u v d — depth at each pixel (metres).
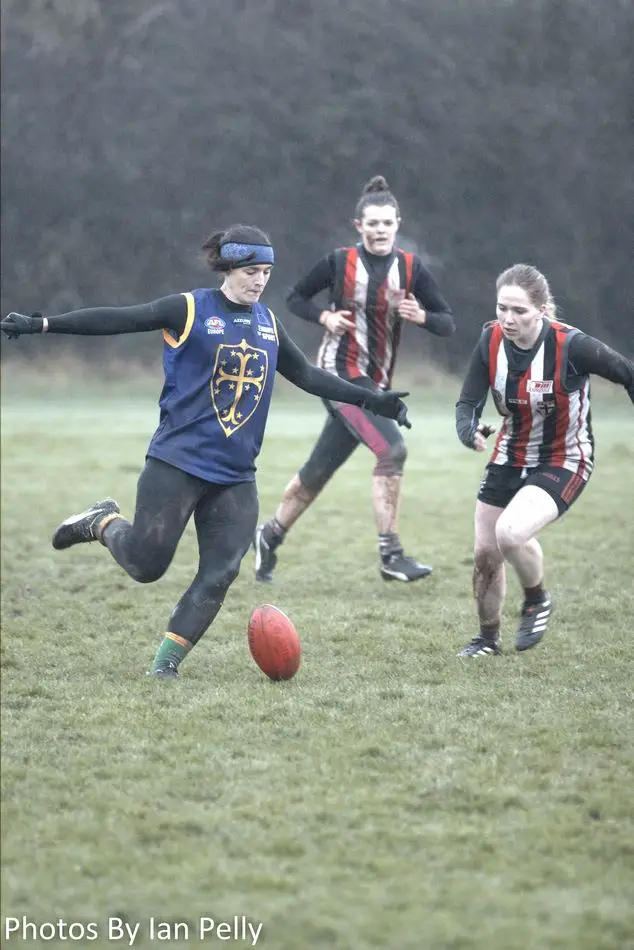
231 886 12.34
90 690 19.64
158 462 19.56
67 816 14.05
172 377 19.59
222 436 19.58
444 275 112.00
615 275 110.38
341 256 29.05
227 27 116.38
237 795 14.73
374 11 114.44
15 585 29.50
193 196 116.75
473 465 55.16
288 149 115.00
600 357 20.42
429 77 113.56
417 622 25.19
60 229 118.44
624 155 110.81
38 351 113.94
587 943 11.21
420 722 17.86
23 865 12.76
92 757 16.11
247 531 20.27
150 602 27.41
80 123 118.06
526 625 22.03
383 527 28.52
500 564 21.97
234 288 19.48
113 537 20.14
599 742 16.94
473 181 112.88
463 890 12.25
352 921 11.61
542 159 111.62
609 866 12.84
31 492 45.75
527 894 12.20
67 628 24.67
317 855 13.06
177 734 17.16
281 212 115.06
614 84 111.25
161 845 13.32
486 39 113.44
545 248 111.38
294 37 115.44
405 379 104.44
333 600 27.58
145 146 117.31
